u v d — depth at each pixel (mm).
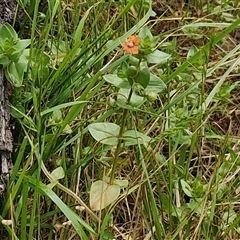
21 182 181
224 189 211
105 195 186
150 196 193
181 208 202
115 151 198
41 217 193
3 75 188
